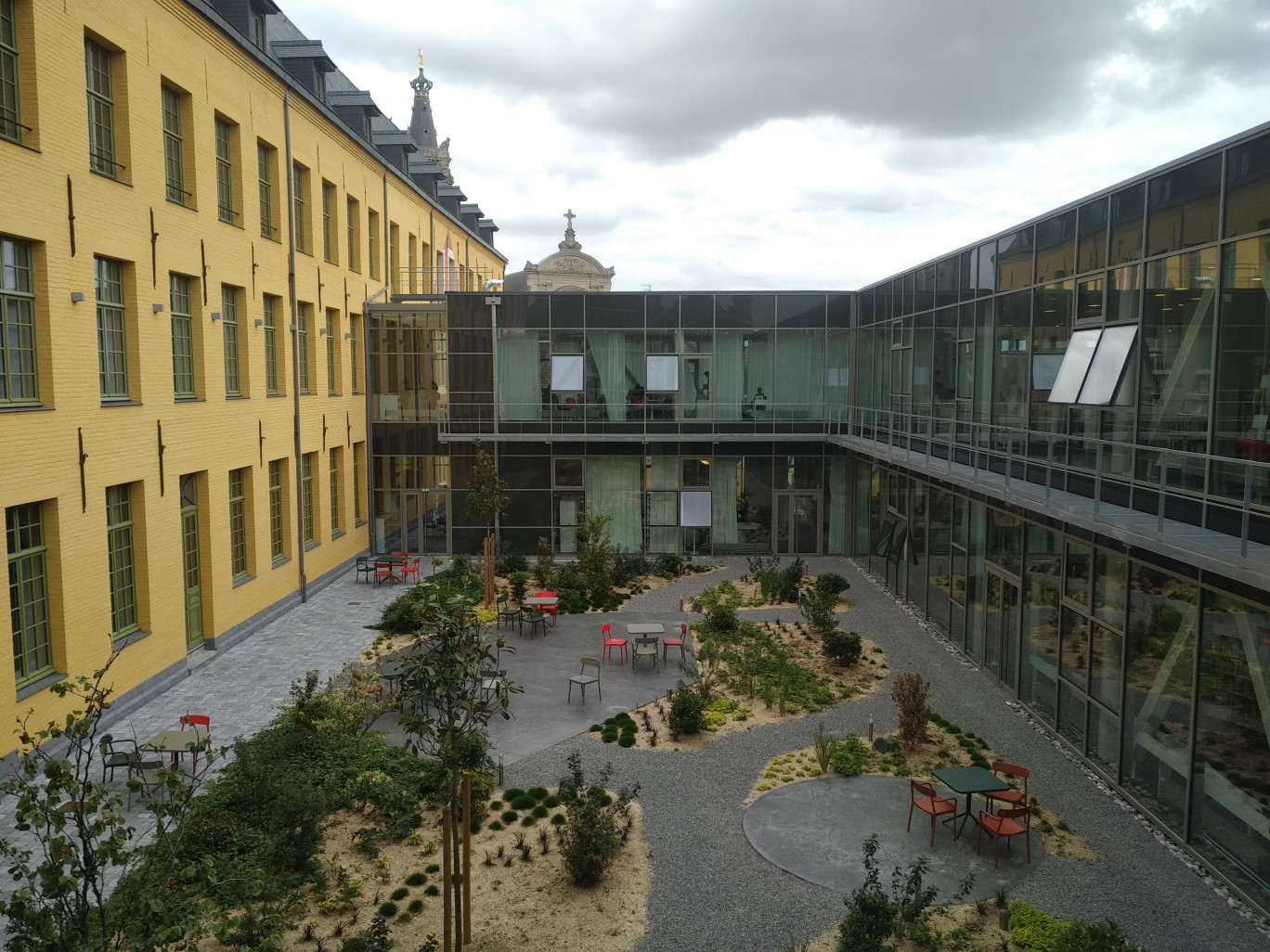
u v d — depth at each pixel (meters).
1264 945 8.53
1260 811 9.07
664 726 14.27
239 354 19.14
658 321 26.69
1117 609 11.91
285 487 21.58
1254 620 9.17
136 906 5.91
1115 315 12.15
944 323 19.03
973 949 8.50
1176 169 10.73
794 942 8.70
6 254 11.81
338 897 9.30
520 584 21.14
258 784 10.92
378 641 18.64
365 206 27.62
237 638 18.64
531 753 13.22
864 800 11.72
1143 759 11.25
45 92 12.25
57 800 5.71
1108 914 9.08
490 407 26.75
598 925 8.97
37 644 12.37
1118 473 11.88
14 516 11.91
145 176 14.91
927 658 17.61
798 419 27.19
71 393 12.80
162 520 15.52
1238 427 9.54
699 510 27.38
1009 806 11.32
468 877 8.63
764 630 19.42
